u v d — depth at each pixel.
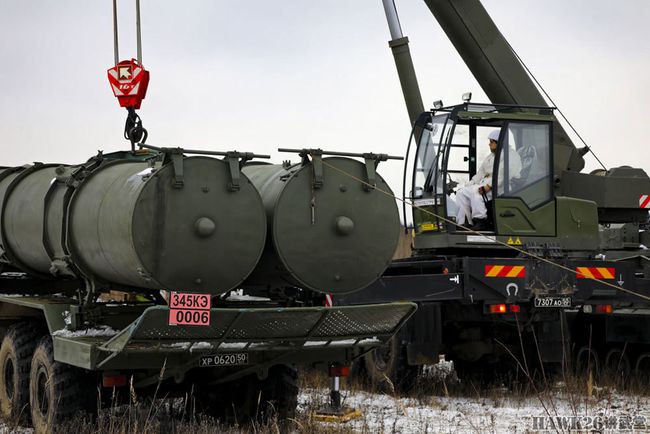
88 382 9.37
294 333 9.05
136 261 8.45
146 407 11.12
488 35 15.71
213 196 8.70
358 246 9.30
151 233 8.45
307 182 9.12
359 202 9.31
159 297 10.07
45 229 10.45
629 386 14.62
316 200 9.13
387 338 9.73
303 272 9.08
